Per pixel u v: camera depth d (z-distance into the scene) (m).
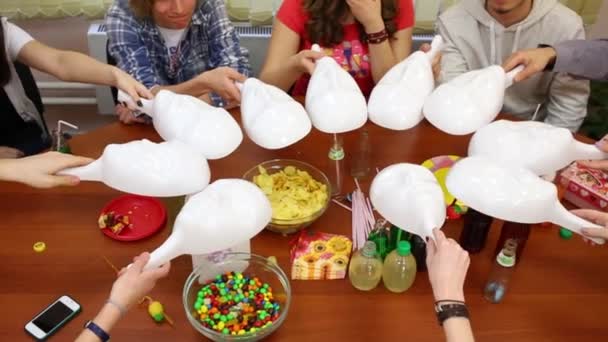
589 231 0.87
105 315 0.79
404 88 1.08
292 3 1.64
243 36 2.23
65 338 0.92
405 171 0.92
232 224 0.85
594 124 1.95
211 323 0.92
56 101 2.51
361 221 1.13
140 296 0.84
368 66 1.68
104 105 2.47
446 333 0.75
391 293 1.00
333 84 1.07
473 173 0.89
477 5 1.63
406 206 0.87
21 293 0.99
